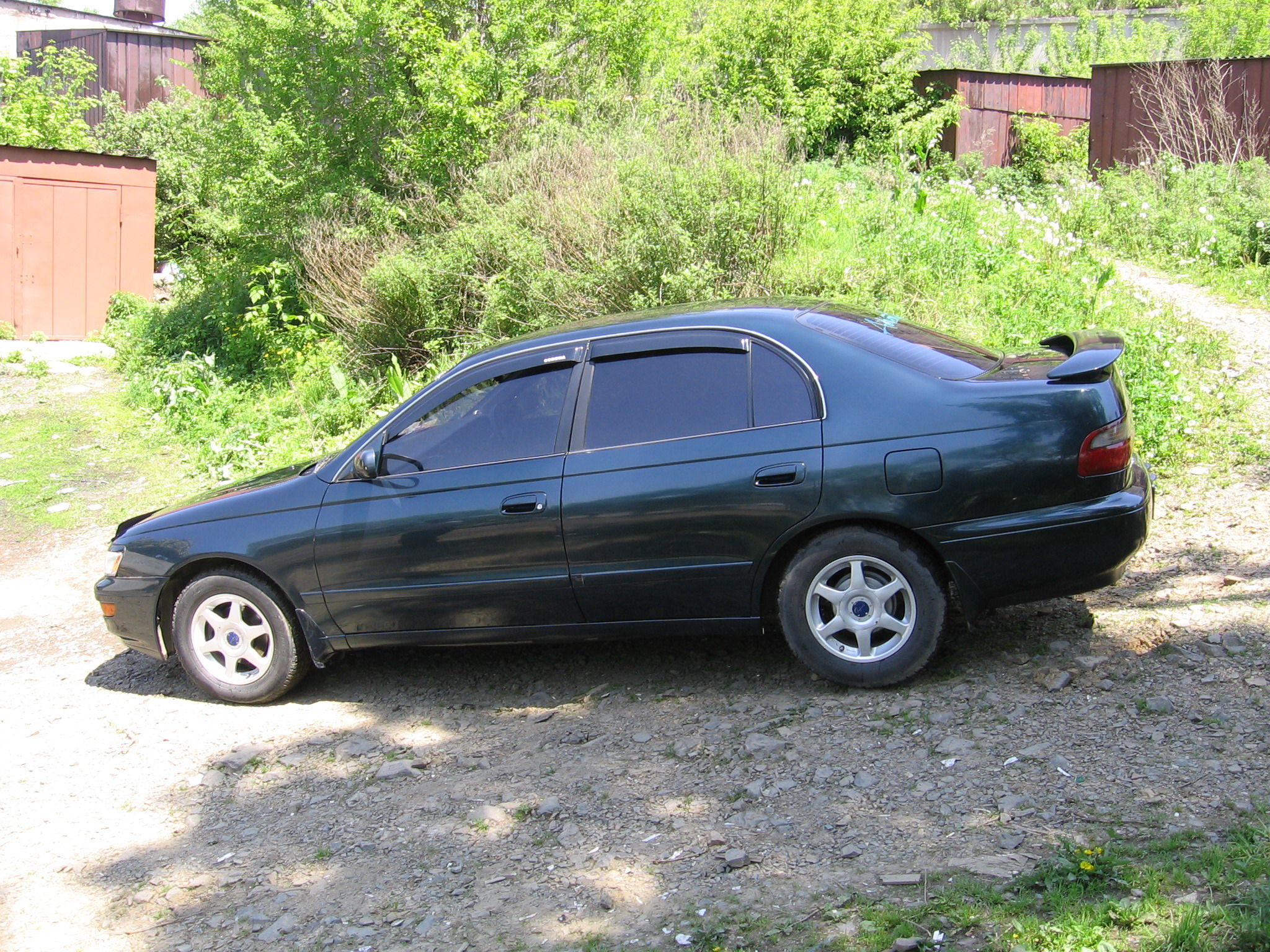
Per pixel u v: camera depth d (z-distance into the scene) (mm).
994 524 4215
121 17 30953
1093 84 17391
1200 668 4254
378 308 11344
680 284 9234
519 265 10297
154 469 10352
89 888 3766
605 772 4160
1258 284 10758
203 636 5297
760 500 4410
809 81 18969
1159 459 6941
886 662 4414
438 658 5637
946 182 16875
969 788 3637
